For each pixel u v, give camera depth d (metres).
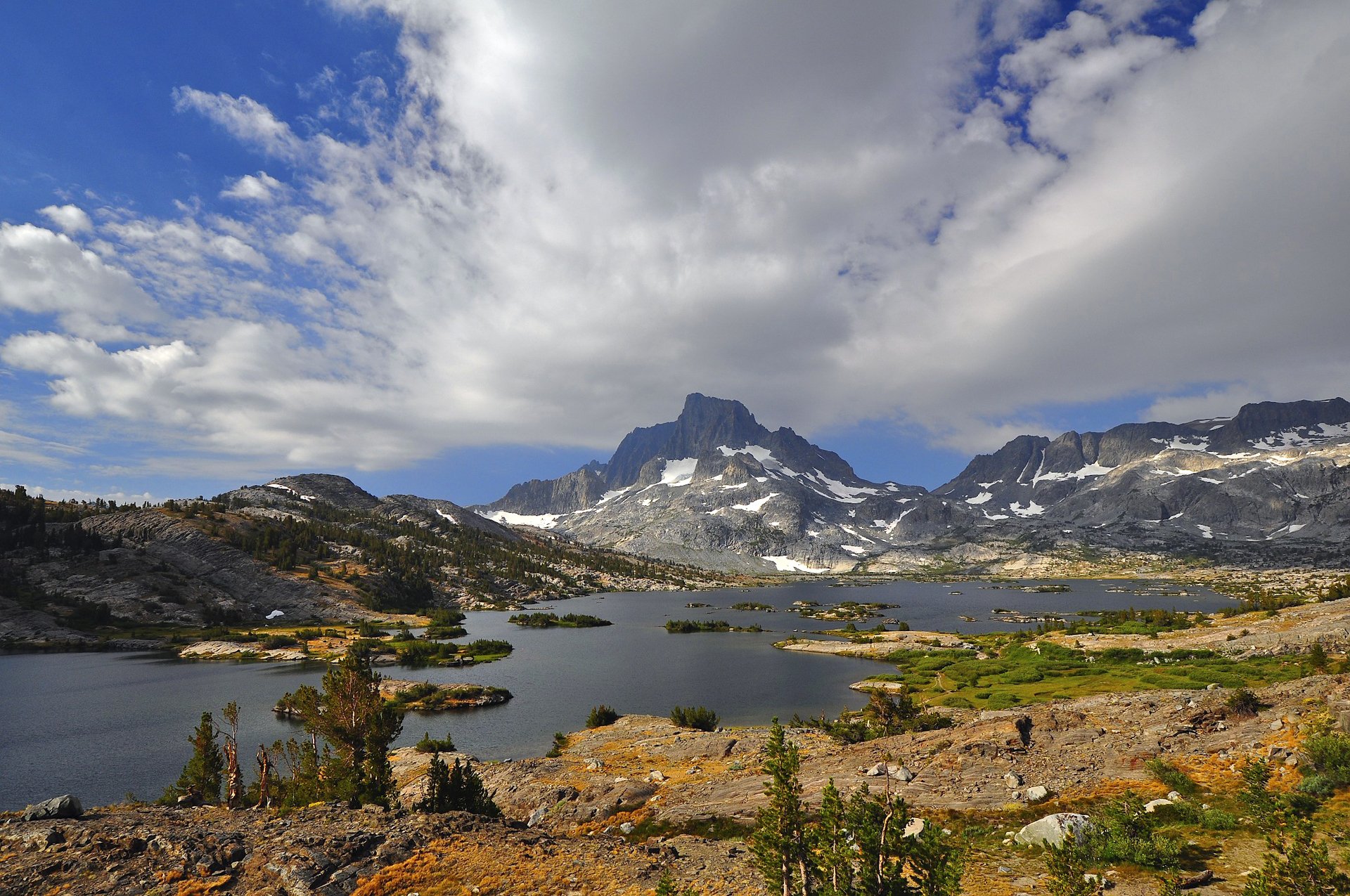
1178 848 18.30
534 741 66.31
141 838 19.42
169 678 108.62
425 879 18.58
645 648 148.62
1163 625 129.12
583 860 20.62
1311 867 12.16
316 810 24.66
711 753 46.75
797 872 14.23
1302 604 127.50
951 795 27.97
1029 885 17.70
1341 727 25.39
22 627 153.88
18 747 68.06
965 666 98.38
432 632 171.00
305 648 140.12
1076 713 38.22
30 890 16.41
